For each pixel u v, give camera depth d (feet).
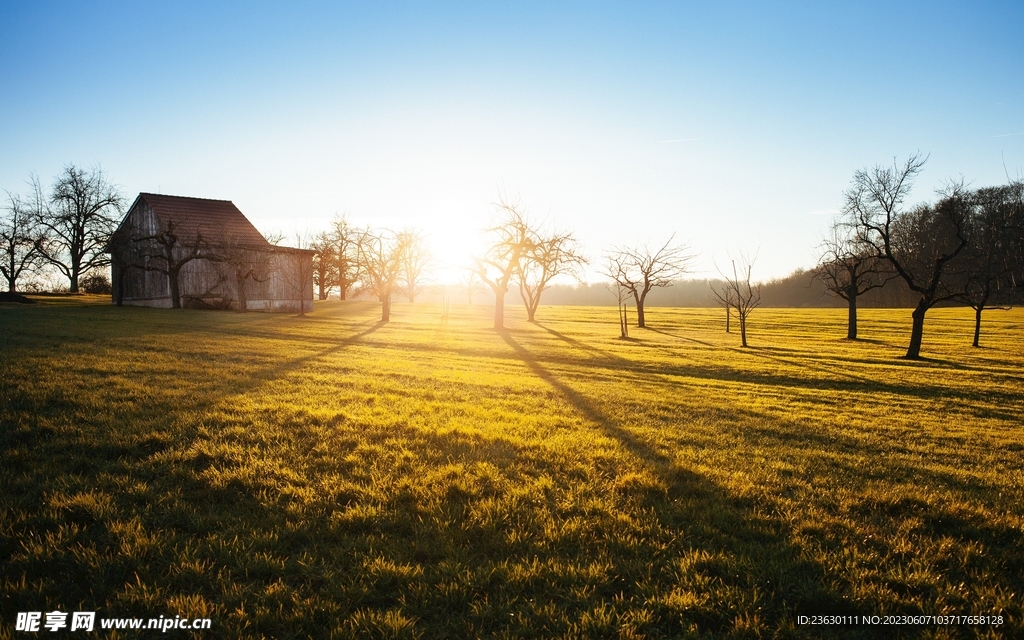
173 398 35.94
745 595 16.48
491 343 106.32
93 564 16.61
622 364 83.97
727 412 46.78
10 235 195.72
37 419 28.60
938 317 224.74
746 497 24.31
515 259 144.25
